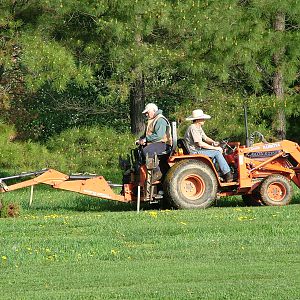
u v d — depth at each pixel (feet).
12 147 206.80
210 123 219.41
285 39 224.12
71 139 215.51
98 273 102.99
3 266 108.68
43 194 200.34
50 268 106.93
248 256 111.45
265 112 224.74
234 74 230.07
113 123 240.53
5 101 230.48
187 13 213.66
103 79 223.92
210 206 165.58
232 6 218.59
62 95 235.20
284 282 94.84
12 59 216.95
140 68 212.64
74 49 219.61
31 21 221.05
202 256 112.16
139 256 113.39
